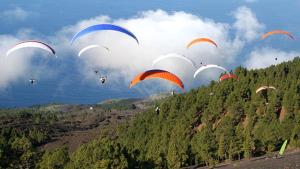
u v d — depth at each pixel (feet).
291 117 483.51
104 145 299.38
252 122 519.60
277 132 435.94
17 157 301.43
